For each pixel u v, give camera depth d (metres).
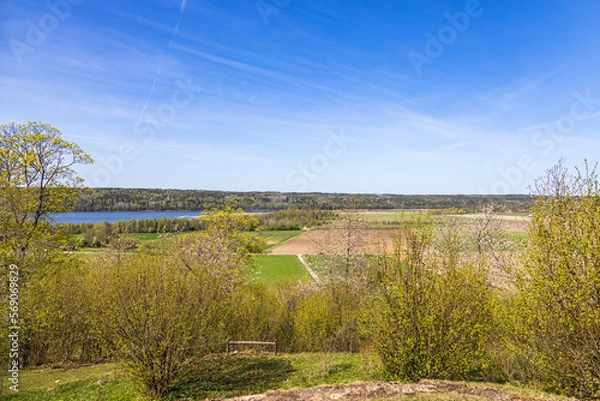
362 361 14.02
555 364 9.05
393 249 10.62
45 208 19.36
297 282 30.48
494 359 11.22
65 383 12.49
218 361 14.48
